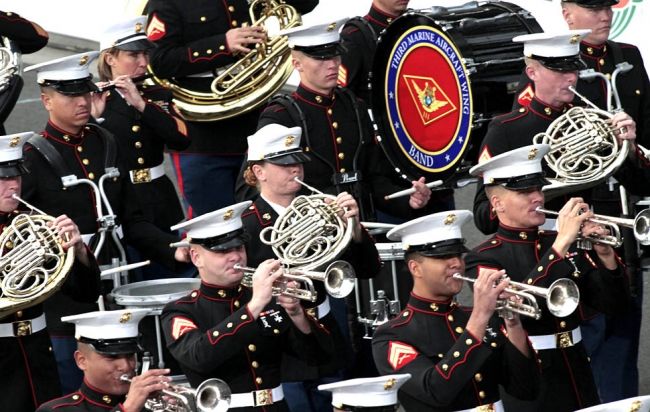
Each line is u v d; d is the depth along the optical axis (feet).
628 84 121.29
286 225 104.58
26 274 102.58
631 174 112.98
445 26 122.93
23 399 106.42
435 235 95.55
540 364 100.89
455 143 123.03
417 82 123.03
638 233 99.35
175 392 91.04
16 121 176.24
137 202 119.03
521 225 103.91
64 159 116.26
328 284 97.50
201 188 135.95
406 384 94.22
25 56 188.85
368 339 114.83
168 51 132.57
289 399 111.75
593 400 104.99
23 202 104.99
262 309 96.68
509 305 93.61
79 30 186.09
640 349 129.80
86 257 106.42
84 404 94.68
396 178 121.80
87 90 115.44
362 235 106.42
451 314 96.53
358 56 126.62
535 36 111.75
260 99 133.08
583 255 104.06
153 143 127.44
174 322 99.19
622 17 146.30
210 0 133.18
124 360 94.38
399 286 114.01
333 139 117.50
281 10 135.03
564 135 110.11
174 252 117.50
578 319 104.88
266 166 106.42
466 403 95.71
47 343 108.06
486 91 122.31
